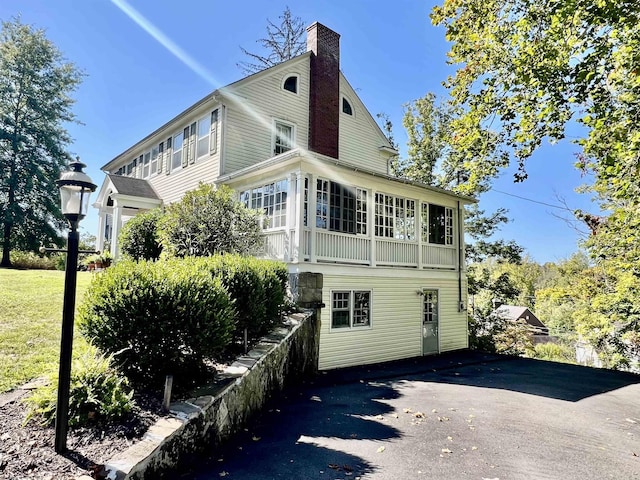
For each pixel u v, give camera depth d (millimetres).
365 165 16484
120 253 12055
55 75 21453
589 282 15977
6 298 7422
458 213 13656
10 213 18922
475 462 4297
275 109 13492
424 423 5578
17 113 20531
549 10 5332
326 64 14953
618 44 5062
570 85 5344
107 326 3846
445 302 12891
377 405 6410
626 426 5910
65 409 3008
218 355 5461
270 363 6289
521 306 35250
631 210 6105
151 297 3916
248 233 9031
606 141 5410
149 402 3859
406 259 11711
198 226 8633
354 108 16328
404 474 3893
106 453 3002
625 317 13453
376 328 10664
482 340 15477
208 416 4004
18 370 4328
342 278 9961
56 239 20375
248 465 3852
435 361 11227
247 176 10734
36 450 2947
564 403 7117
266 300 6512
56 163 20891
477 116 6477
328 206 10008
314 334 8906
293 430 4977
